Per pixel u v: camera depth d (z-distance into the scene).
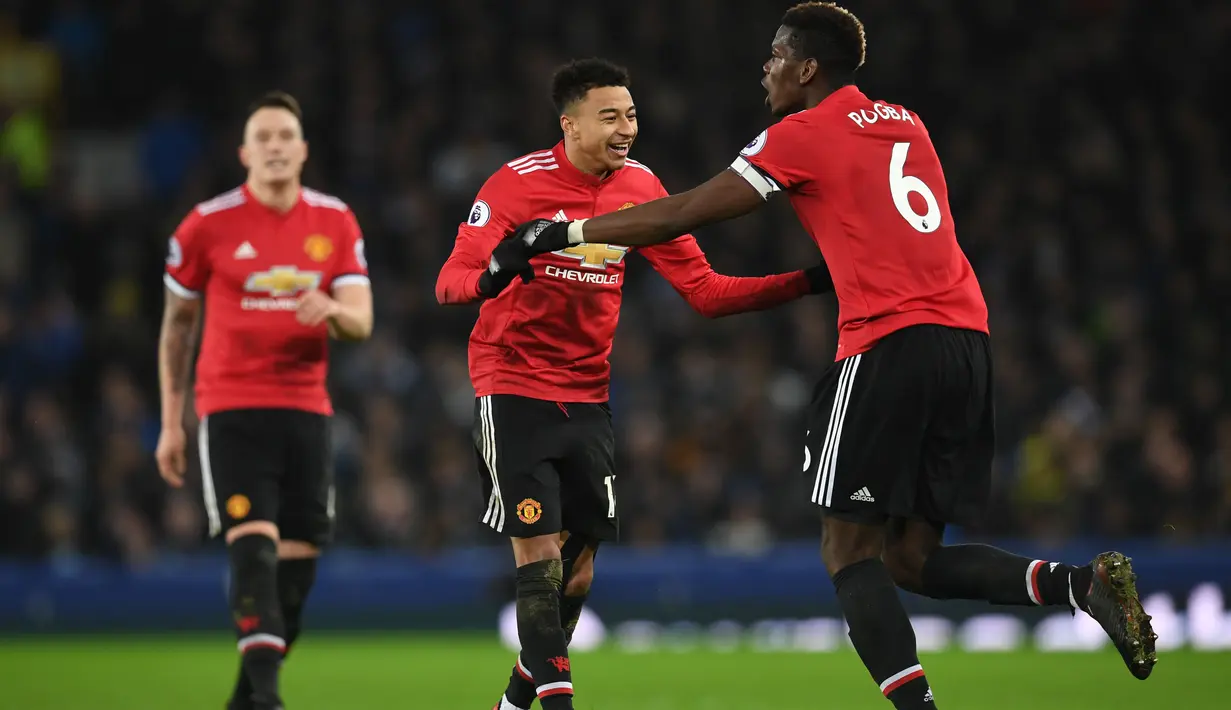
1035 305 54.88
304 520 21.33
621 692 27.23
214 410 20.83
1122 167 60.56
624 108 17.47
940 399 15.77
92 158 62.62
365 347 49.16
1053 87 62.75
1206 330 53.19
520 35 64.06
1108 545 43.03
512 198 17.58
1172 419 47.03
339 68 62.59
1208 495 45.62
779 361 52.81
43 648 37.56
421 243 54.97
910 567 16.66
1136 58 63.66
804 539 45.72
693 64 63.44
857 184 15.88
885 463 15.63
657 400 48.56
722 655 35.38
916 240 15.89
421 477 45.91
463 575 41.66
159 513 43.59
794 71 16.69
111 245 56.25
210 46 63.25
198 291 21.39
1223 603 39.25
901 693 15.34
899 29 63.84
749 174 15.80
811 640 40.66
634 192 18.08
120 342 51.09
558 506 17.25
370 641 39.78
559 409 17.48
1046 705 24.28
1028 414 48.34
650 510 45.19
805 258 55.88
